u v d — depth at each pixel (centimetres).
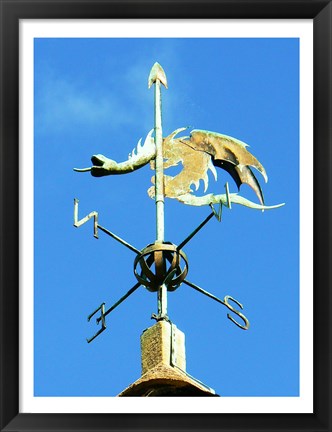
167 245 1120
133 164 1225
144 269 1116
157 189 1208
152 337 1045
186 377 993
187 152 1259
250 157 1276
